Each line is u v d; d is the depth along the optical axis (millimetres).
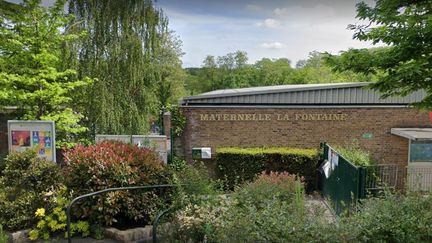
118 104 14648
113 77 14656
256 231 4055
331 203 9227
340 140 14023
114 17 14484
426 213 4449
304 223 4113
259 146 13883
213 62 49688
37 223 6574
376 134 14102
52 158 10016
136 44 14703
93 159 7004
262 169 12883
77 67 13844
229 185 12875
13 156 7164
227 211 5160
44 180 7055
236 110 13805
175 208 5918
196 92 46562
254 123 13859
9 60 11570
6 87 11250
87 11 14406
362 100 14844
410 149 14078
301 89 14852
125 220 7090
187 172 7355
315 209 4957
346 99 14859
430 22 4918
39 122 9969
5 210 6555
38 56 11641
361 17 6020
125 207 6828
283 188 7367
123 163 7004
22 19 11680
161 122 14891
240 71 49688
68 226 5492
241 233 4074
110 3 14477
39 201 6762
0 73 10953
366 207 4871
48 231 6555
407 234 4141
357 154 12336
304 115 13891
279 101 14859
